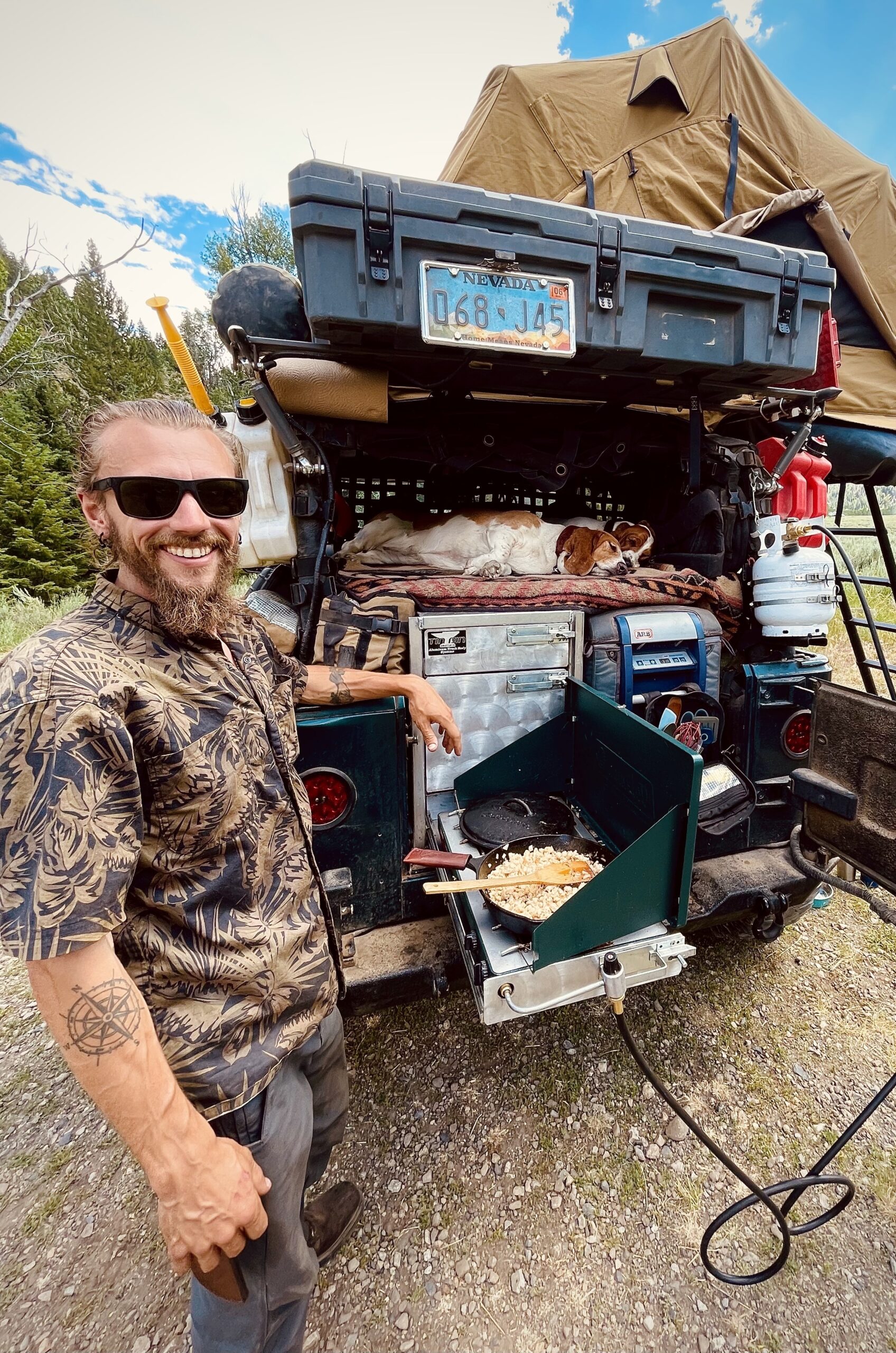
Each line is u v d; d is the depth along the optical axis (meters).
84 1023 0.71
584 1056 1.82
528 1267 1.31
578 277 1.40
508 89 2.34
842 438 2.80
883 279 2.79
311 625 1.67
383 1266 1.32
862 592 2.23
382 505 2.50
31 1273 1.33
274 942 0.98
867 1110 1.27
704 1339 1.19
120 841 0.74
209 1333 0.97
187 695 0.86
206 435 0.90
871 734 1.17
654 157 2.42
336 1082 1.24
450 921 1.68
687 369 1.63
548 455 2.03
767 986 2.08
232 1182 0.81
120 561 0.87
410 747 1.72
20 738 0.69
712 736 1.89
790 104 2.60
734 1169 1.19
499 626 1.73
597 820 1.74
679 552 2.31
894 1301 1.24
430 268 1.27
